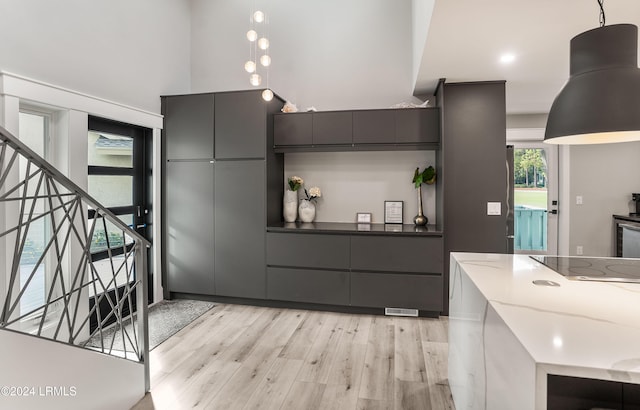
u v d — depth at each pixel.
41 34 2.64
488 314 1.37
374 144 3.65
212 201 3.82
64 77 2.83
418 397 2.18
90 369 1.80
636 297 1.39
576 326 1.12
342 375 2.43
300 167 4.25
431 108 3.57
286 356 2.70
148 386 2.23
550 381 1.09
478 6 2.03
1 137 1.43
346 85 4.17
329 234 3.58
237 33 4.41
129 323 3.34
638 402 1.05
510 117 5.00
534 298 1.39
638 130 1.47
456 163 3.54
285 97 4.30
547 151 5.01
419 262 3.44
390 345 2.88
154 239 3.85
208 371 2.48
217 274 3.84
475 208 3.53
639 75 1.50
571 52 1.67
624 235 2.62
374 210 4.10
